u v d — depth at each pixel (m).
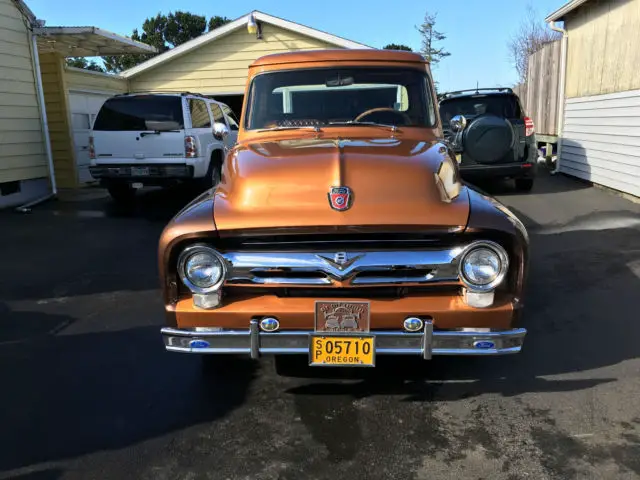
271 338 2.79
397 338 2.76
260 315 2.79
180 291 2.91
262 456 2.68
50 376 3.49
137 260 6.19
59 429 2.91
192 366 3.62
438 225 2.68
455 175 3.23
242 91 15.02
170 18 39.91
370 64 4.26
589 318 4.31
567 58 11.92
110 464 2.62
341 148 3.28
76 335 4.13
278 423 2.96
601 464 2.57
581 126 11.14
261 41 14.69
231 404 3.16
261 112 4.25
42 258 6.30
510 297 2.84
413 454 2.68
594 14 10.41
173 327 2.89
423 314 2.75
